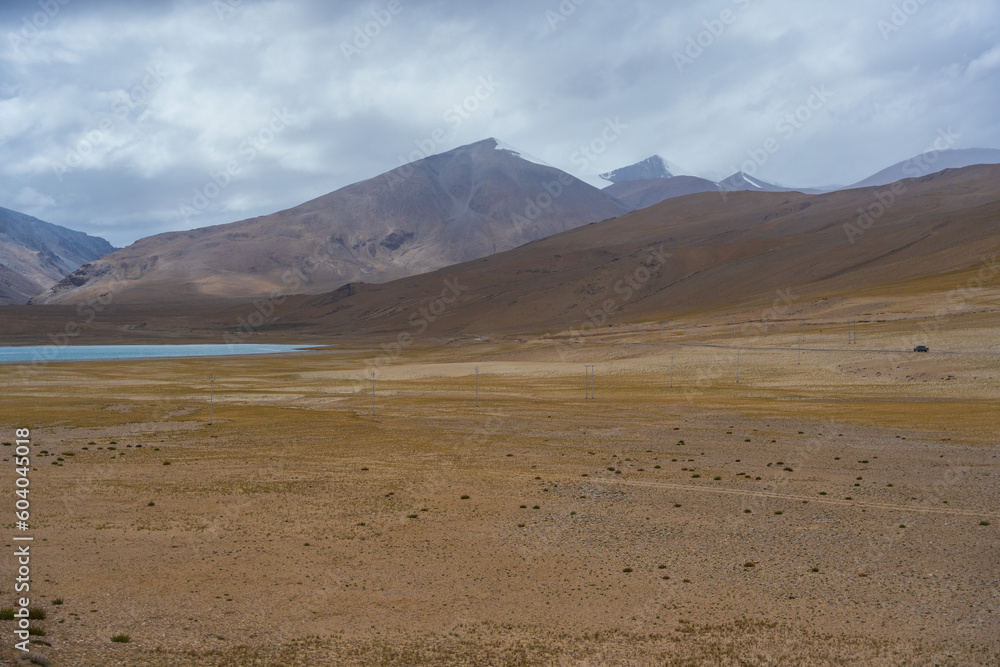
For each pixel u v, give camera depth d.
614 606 20.20
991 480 33.50
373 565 23.55
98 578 21.66
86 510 29.98
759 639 17.98
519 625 18.89
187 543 25.59
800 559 23.73
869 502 30.25
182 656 15.84
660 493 32.69
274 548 25.20
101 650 15.73
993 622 18.61
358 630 18.33
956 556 23.44
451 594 21.08
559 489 33.88
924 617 19.06
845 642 17.75
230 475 37.59
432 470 38.81
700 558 24.09
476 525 28.20
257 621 18.67
